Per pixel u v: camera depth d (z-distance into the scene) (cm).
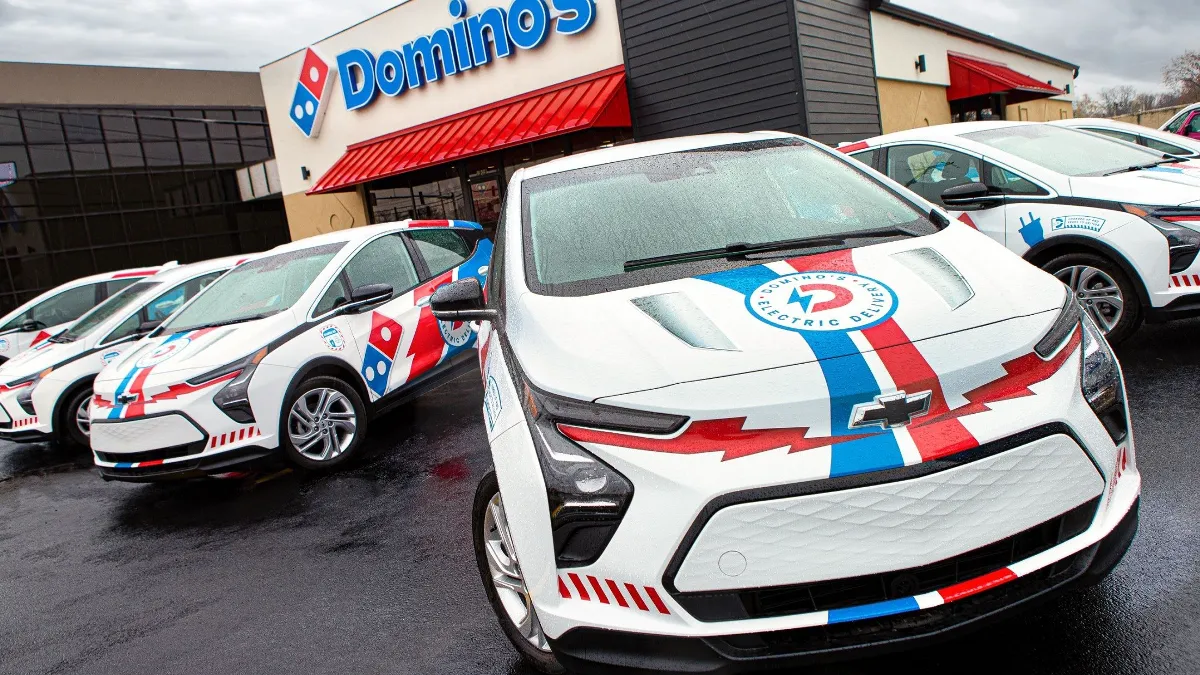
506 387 255
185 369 513
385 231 636
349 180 1448
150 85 2773
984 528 193
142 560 450
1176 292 456
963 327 216
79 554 483
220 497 546
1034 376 211
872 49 1337
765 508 194
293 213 1736
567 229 308
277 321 542
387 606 333
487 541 275
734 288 247
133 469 514
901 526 192
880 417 199
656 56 1217
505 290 299
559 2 1278
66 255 2539
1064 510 200
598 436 212
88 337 783
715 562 195
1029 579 203
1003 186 536
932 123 1622
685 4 1177
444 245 681
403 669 282
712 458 201
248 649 318
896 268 248
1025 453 199
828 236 282
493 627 299
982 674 230
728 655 197
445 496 453
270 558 412
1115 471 212
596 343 233
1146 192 475
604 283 271
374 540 408
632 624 203
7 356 1009
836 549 192
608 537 205
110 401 527
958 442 196
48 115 2512
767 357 212
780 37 1118
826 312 226
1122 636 236
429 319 626
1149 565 269
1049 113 2419
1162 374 455
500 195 1427
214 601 372
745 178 326
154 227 2694
